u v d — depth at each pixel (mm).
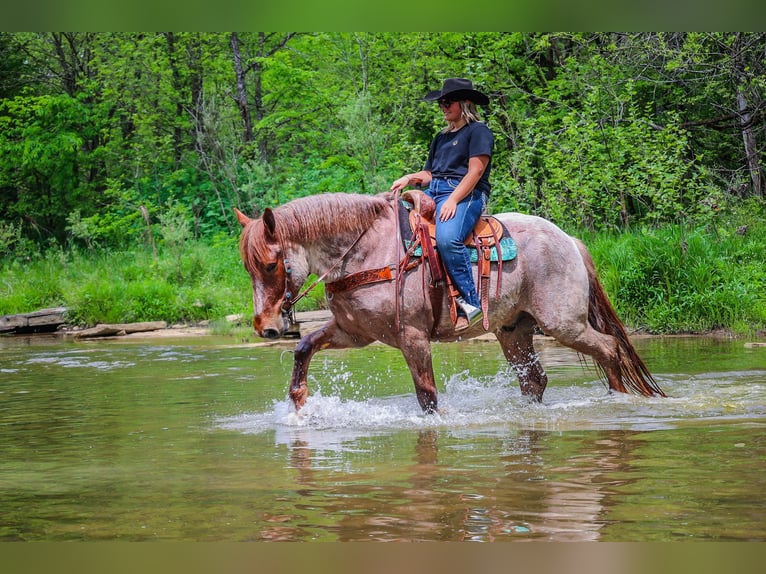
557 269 8742
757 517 5008
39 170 34469
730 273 16797
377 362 13227
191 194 33750
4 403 10156
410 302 8242
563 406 8875
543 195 21750
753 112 21844
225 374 12242
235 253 26406
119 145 35969
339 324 8570
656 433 7402
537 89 25453
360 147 26094
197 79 35812
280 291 8062
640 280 16922
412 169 24141
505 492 5633
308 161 31453
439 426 8039
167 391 10750
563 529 4891
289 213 8094
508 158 22844
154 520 5281
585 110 22484
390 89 28312
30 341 18766
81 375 12547
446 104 8664
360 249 8250
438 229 8336
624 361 9148
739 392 9367
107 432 8219
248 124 33281
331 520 5168
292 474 6301
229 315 20266
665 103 24531
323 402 9266
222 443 7531
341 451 7047
